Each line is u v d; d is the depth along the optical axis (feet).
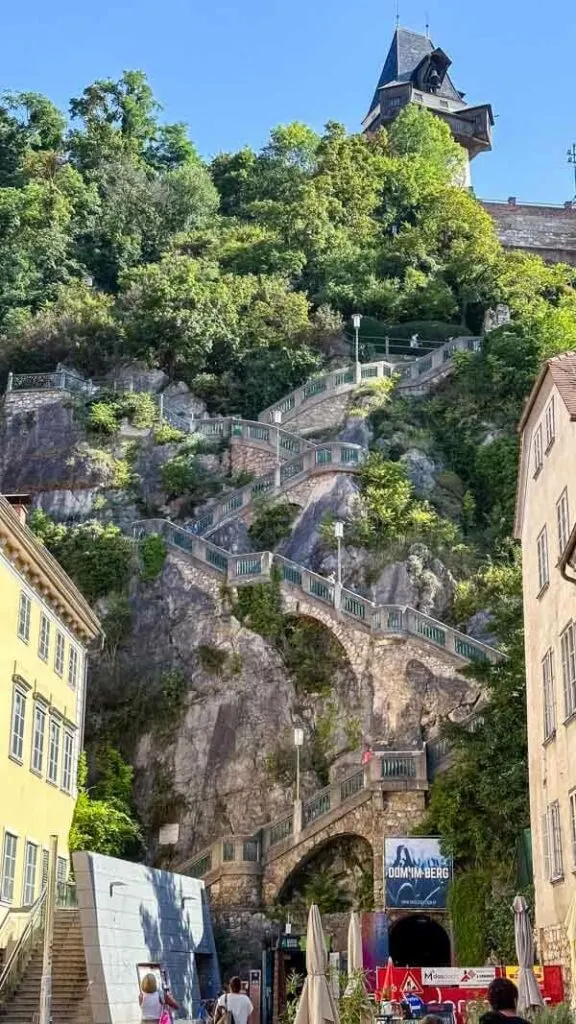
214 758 149.59
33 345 240.73
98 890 95.45
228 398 230.48
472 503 187.32
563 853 81.61
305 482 179.01
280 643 154.20
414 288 264.11
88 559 169.99
